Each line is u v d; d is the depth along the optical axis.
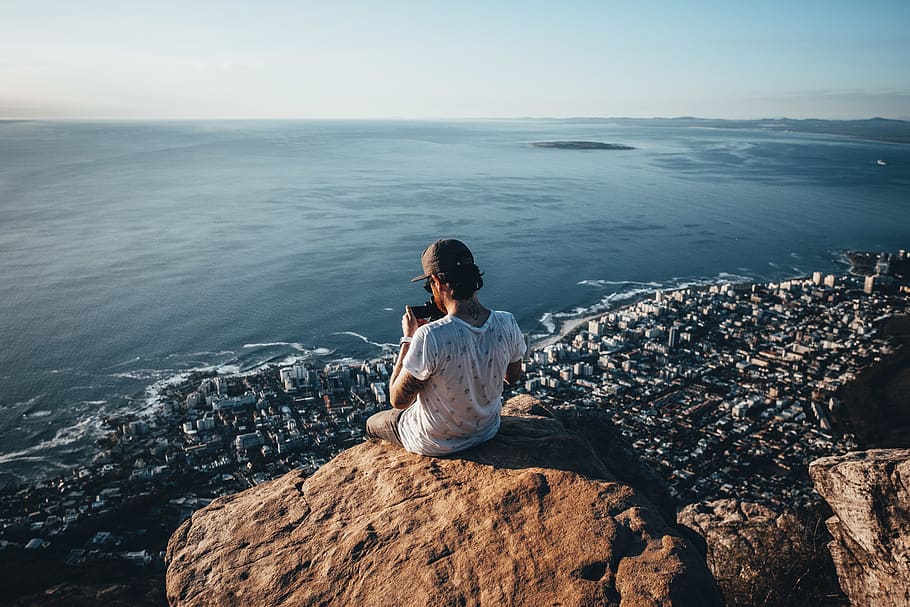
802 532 9.38
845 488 7.25
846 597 7.55
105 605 15.62
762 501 23.08
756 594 8.59
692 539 5.73
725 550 9.95
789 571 8.65
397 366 3.96
